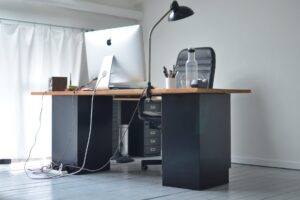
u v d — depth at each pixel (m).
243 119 4.51
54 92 3.69
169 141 3.13
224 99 3.24
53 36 5.00
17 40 4.65
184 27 5.14
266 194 2.88
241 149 4.53
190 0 5.05
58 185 3.21
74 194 2.88
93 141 3.81
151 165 4.25
